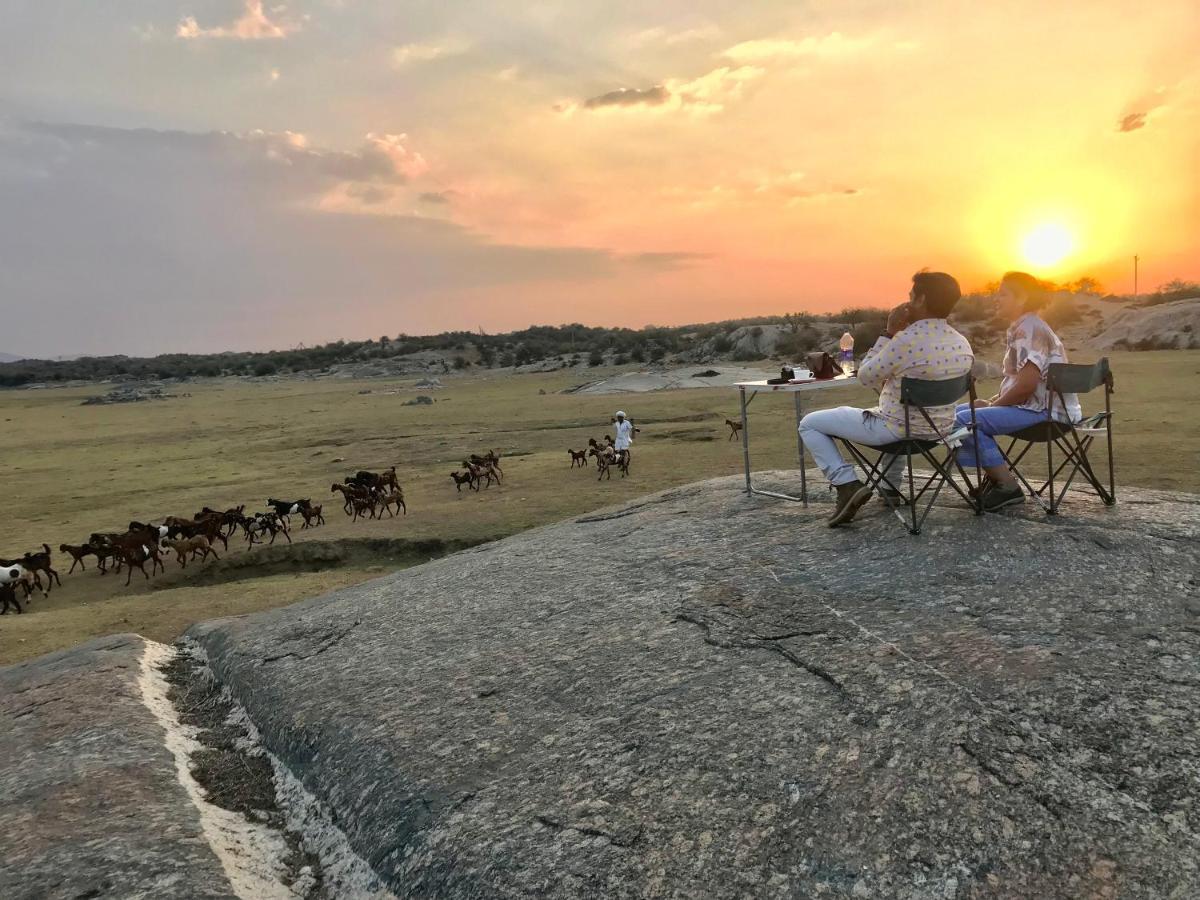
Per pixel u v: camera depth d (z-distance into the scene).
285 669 5.52
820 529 5.93
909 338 5.16
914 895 2.69
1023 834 2.82
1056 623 4.05
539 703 4.29
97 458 38.97
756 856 2.94
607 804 3.36
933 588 4.61
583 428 38.59
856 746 3.37
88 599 15.64
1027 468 17.88
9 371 167.62
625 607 5.25
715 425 34.47
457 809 3.55
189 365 172.62
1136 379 41.62
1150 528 5.02
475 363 139.25
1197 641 3.76
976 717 3.39
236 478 30.12
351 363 152.25
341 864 3.57
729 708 3.83
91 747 4.60
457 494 22.73
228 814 4.04
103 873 3.34
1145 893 2.54
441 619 5.80
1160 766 3.02
